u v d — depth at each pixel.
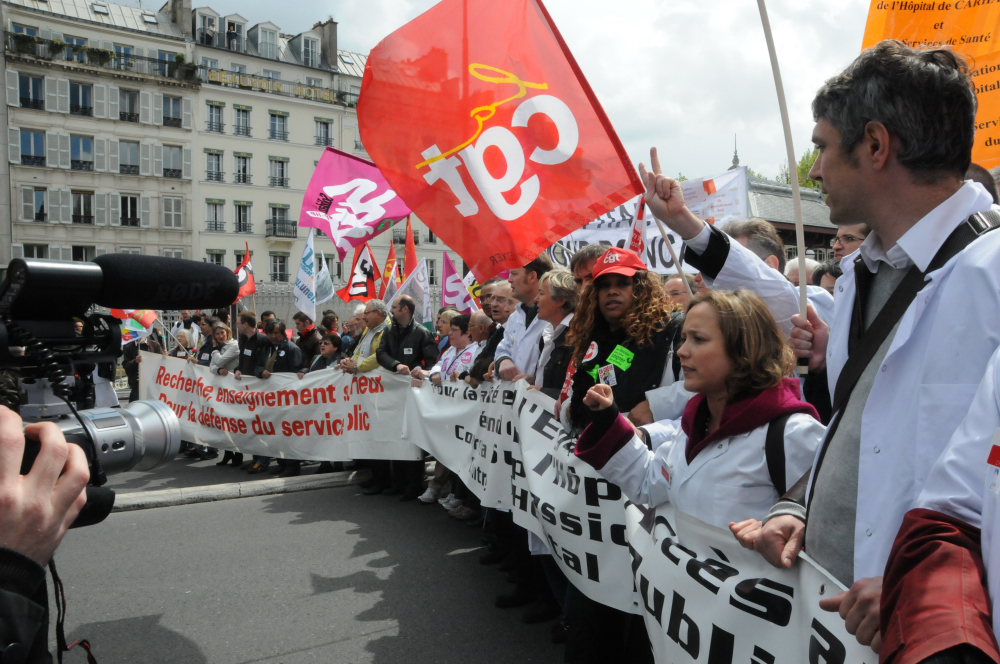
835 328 1.62
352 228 8.47
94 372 1.55
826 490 1.47
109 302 1.44
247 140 44.44
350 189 8.54
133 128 40.84
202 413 7.84
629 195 3.12
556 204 3.25
